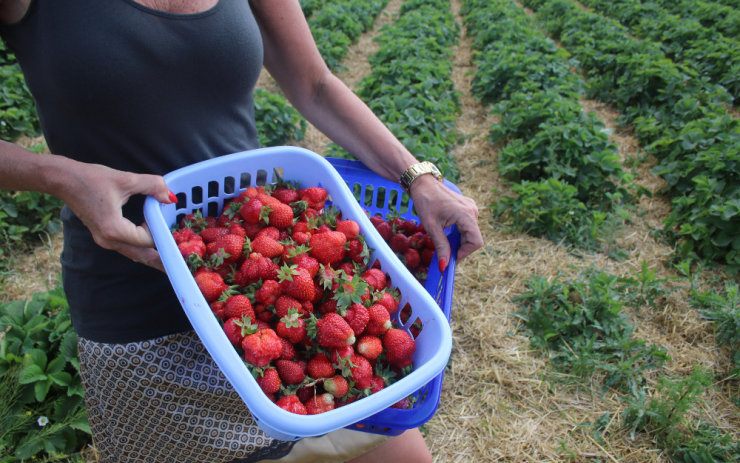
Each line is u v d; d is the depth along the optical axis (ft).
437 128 9.06
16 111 8.70
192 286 2.14
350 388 2.36
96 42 2.03
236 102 2.58
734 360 4.99
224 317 2.39
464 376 4.86
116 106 2.18
